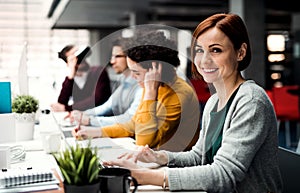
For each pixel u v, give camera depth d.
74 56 3.27
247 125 1.36
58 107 3.11
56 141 1.91
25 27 8.41
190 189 1.32
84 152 1.12
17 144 1.81
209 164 1.43
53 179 1.35
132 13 10.26
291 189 2.07
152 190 1.32
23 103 2.12
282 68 8.98
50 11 7.27
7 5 8.30
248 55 1.48
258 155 1.41
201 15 10.96
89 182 1.09
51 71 3.27
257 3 6.75
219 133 1.49
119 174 1.20
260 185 1.43
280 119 4.91
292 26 9.24
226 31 1.42
